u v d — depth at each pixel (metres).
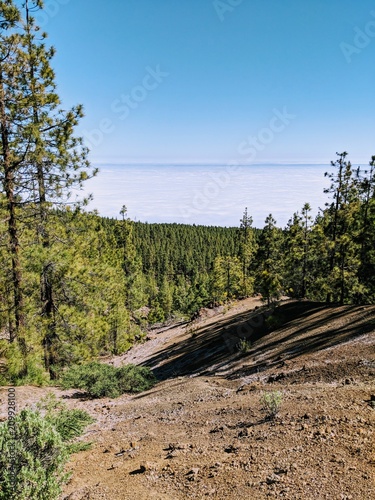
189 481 6.11
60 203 16.84
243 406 10.90
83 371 18.30
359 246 33.59
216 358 28.36
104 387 18.06
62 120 15.52
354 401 8.69
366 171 32.47
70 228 18.05
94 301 20.28
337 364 14.10
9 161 14.62
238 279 70.94
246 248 70.06
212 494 5.55
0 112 14.20
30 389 14.77
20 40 14.12
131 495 5.91
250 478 5.79
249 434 8.09
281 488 5.29
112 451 8.92
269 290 36.00
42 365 18.84
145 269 127.44
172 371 31.34
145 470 6.94
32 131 14.13
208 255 130.00
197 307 86.56
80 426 11.30
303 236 39.12
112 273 21.44
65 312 18.56
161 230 155.50
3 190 14.97
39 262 15.47
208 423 10.06
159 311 87.81
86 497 6.06
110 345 41.72
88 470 7.60
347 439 6.45
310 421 7.84
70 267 18.03
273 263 42.94
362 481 5.06
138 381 20.44
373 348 15.04
